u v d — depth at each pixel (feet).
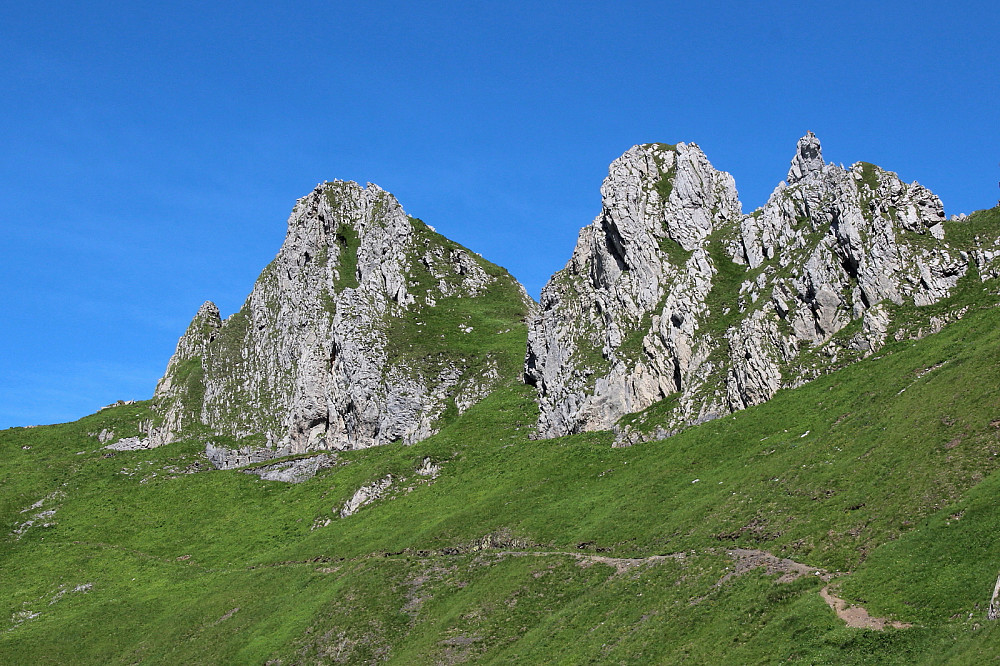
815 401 327.26
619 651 220.23
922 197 369.50
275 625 321.52
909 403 275.80
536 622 263.90
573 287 484.33
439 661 260.01
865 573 203.00
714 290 419.13
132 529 486.79
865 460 258.57
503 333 579.07
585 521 323.37
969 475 220.84
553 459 398.42
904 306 346.13
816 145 426.51
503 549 326.44
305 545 403.54
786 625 196.34
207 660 311.27
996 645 159.02
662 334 414.41
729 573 233.35
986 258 344.90
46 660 347.36
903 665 169.58
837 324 361.30
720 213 466.29
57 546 474.90
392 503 422.82
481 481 408.05
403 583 320.50
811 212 404.57
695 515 282.77
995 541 189.78
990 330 297.94
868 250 361.92
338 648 291.17
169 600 381.19
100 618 372.99
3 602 415.64
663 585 245.86
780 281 382.22
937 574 190.49
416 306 595.06
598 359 435.53
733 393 366.84
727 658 196.13
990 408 242.99
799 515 249.55
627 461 366.84
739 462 310.65
